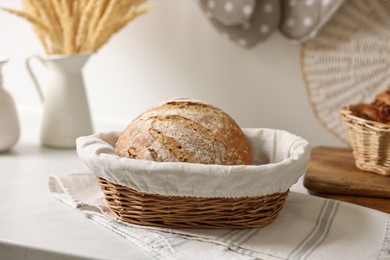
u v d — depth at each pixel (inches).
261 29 61.2
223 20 60.6
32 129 68.9
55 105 61.7
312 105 63.6
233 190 43.7
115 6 58.4
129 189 45.4
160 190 44.1
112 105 71.1
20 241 44.2
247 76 65.3
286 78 64.2
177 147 45.8
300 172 45.6
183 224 45.6
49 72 62.0
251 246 43.5
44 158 59.7
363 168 56.1
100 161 44.8
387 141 53.8
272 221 46.8
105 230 46.3
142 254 43.1
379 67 61.1
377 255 42.8
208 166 43.3
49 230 45.9
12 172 56.2
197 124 46.8
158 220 45.7
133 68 69.2
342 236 45.0
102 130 68.1
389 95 57.3
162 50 67.6
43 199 50.9
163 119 47.1
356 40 61.1
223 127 47.2
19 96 75.3
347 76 62.1
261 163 51.5
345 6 60.7
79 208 48.6
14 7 72.3
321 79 62.8
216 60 65.9
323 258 42.3
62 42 60.9
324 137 64.7
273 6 60.3
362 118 55.8
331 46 61.8
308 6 59.5
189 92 67.6
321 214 47.8
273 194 45.6
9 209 49.0
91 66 70.9
